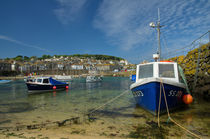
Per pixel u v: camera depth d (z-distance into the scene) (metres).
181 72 9.92
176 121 6.79
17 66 104.38
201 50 13.53
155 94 7.16
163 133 5.50
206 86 11.19
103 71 134.12
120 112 8.85
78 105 11.45
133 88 9.04
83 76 104.12
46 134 5.50
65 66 128.00
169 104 7.82
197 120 6.85
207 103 9.96
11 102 13.35
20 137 5.21
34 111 9.70
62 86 23.53
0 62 92.31
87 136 5.28
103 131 5.79
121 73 112.25
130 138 5.10
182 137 5.12
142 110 9.09
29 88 19.05
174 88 7.65
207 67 11.64
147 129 5.93
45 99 14.80
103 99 14.18
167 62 8.68
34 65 118.94
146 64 9.05
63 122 7.03
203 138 5.01
